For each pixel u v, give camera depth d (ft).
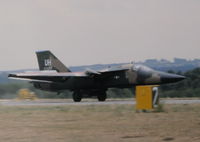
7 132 209.97
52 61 508.53
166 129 205.05
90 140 184.75
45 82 477.36
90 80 444.96
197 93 573.33
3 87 565.94
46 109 318.24
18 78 472.85
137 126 215.92
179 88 603.67
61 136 196.03
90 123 231.09
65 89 465.47
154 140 181.68
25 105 382.42
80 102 436.35
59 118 256.11
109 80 437.58
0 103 444.14
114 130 206.80
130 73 427.33
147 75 421.18
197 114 254.47
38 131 210.59
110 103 380.78
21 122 242.99
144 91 278.46
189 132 196.54
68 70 499.92
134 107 307.99
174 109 285.43
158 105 277.44
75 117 258.37
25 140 189.26
